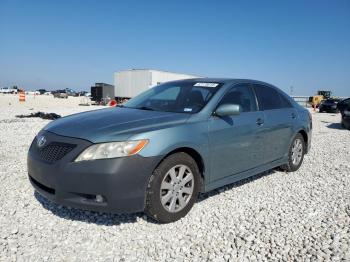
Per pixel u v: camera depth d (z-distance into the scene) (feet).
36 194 14.74
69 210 13.14
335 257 10.15
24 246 10.44
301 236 11.53
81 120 13.07
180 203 12.51
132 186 11.08
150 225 12.09
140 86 124.36
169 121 12.71
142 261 9.84
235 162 14.90
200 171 13.57
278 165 18.49
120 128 11.76
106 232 11.51
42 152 12.07
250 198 15.14
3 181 16.40
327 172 20.16
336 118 74.95
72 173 10.95
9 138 29.71
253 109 16.46
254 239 11.25
